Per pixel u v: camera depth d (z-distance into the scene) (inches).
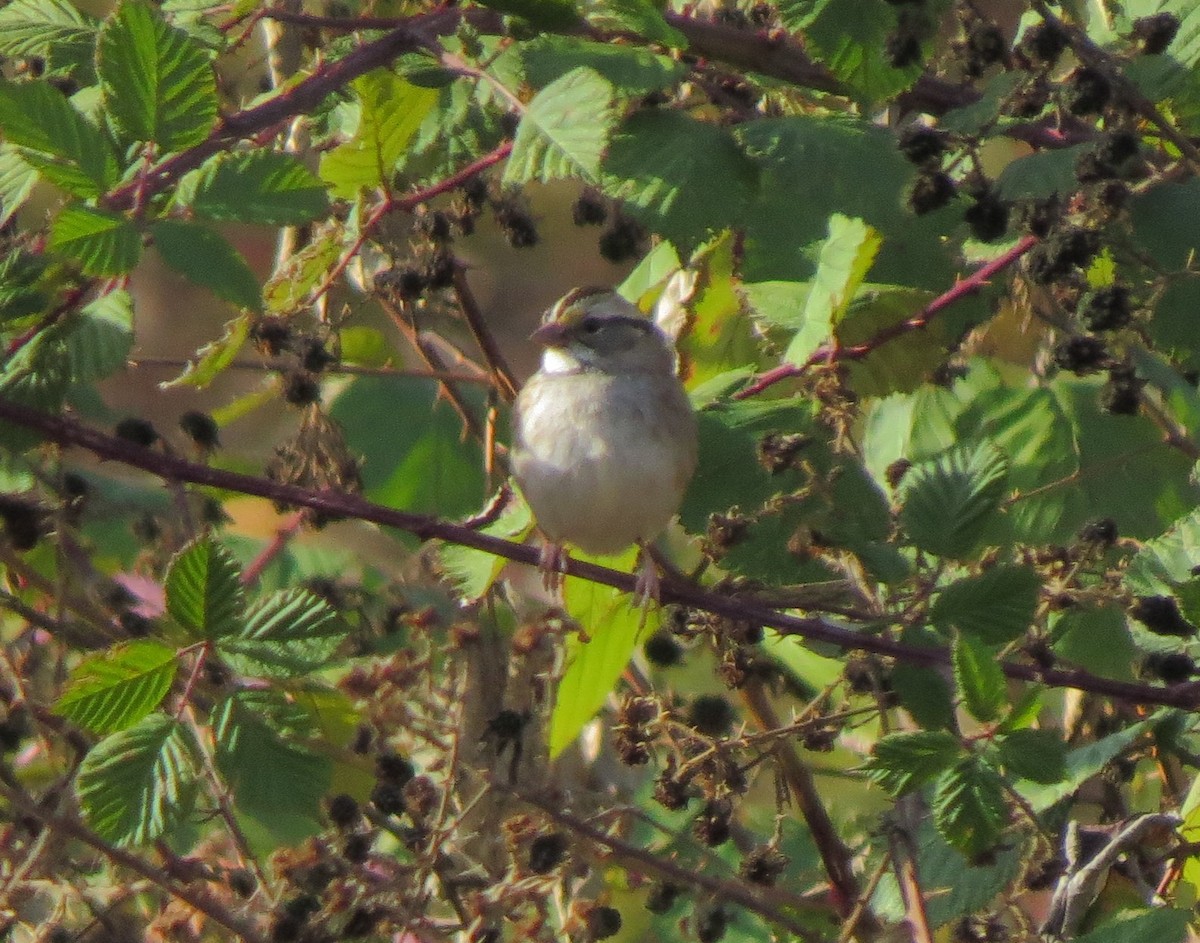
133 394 617.3
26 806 310.3
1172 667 306.7
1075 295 350.0
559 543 375.2
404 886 327.3
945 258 358.9
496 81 279.9
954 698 273.4
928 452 433.4
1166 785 377.1
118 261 227.6
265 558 438.9
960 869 357.7
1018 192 305.6
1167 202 329.1
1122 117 307.0
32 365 268.4
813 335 339.9
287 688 296.7
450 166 349.7
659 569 390.6
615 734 342.6
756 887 363.3
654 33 296.7
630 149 303.4
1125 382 325.4
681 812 427.2
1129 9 333.4
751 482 358.0
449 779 315.0
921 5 293.6
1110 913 371.2
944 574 342.6
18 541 311.9
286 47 413.7
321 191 248.5
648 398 365.4
